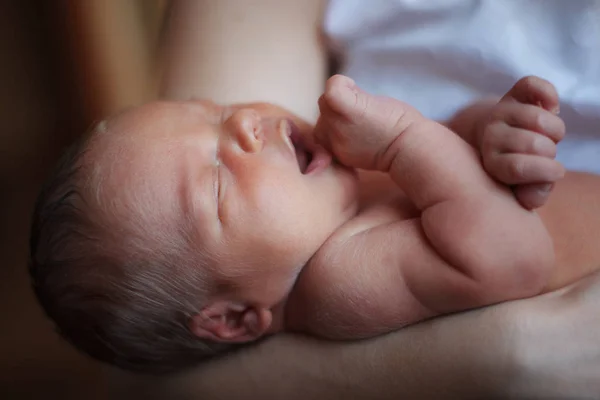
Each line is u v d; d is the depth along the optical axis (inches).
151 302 30.4
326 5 39.7
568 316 26.9
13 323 56.4
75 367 55.4
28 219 57.1
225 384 31.3
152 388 32.7
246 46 39.1
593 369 26.2
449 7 36.6
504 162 27.5
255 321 31.1
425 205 29.1
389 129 29.3
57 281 30.9
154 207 29.4
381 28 38.1
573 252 30.0
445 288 27.9
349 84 29.5
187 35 39.8
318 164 31.2
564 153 35.5
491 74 36.2
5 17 54.8
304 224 29.9
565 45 35.3
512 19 35.7
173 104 32.6
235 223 29.4
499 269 27.1
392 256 28.9
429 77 37.9
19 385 54.9
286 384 30.4
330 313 29.6
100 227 29.7
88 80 58.6
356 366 29.4
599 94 34.0
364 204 32.6
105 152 30.4
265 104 33.7
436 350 28.0
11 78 56.5
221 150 30.3
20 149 57.7
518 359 26.6
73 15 56.2
